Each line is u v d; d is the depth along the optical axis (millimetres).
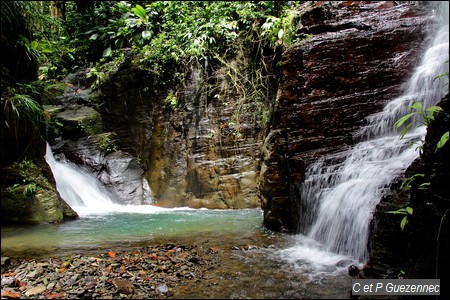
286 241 4910
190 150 8531
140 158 9203
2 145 6383
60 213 6523
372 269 3375
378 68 6434
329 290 3193
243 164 8062
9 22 6555
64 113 9484
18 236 5281
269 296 3074
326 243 4656
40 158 7098
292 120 5969
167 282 3385
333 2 8742
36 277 3502
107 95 9727
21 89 6758
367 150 5336
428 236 2768
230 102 8523
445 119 2812
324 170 5230
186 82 8945
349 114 6035
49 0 11047
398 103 5949
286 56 6551
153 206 8461
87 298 3031
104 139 9195
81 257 4098
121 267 3725
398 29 6812
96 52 11055
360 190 4395
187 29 9375
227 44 8875
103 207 8227
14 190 6328
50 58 10523
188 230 5629
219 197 7980
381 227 3547
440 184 2691
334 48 6480
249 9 9023
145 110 9281
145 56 9375
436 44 6777
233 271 3682
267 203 5895
